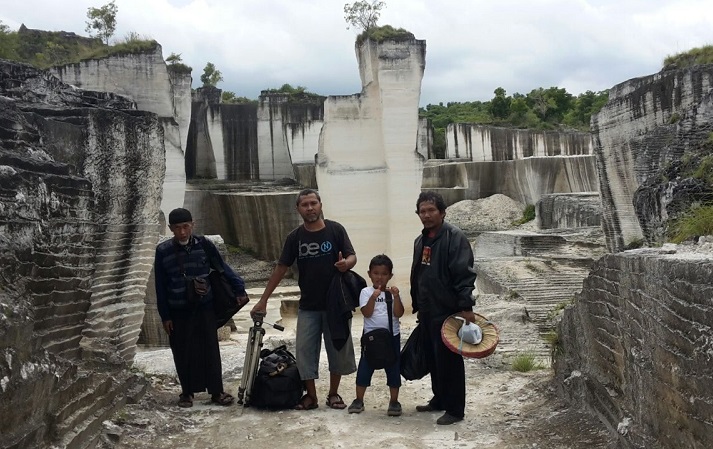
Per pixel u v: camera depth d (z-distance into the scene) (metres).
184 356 6.91
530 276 16.80
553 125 46.59
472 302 6.04
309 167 31.86
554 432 5.81
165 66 22.53
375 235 21.12
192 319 6.92
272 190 30.45
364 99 21.05
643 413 4.48
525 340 11.35
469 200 35.03
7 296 4.02
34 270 5.03
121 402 6.32
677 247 5.06
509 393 7.47
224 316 7.20
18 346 3.91
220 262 7.13
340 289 6.61
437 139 44.22
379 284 6.62
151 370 8.83
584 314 6.50
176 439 5.86
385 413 6.70
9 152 5.70
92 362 6.74
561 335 7.50
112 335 7.96
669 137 11.83
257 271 27.17
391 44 20.69
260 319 6.92
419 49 20.81
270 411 6.74
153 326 14.95
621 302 5.17
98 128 7.68
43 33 25.23
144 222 8.57
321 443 5.71
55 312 5.55
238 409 6.80
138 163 8.32
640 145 13.27
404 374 6.57
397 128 20.83
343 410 6.79
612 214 15.08
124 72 21.91
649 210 8.95
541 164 33.88
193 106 34.12
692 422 3.62
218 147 33.88
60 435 4.50
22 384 3.79
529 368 8.83
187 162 34.12
